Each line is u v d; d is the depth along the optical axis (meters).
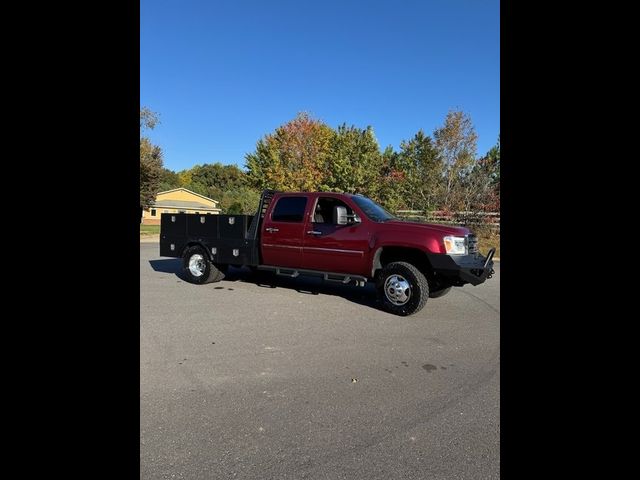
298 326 5.17
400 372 3.66
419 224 5.98
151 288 7.81
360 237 6.21
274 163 32.34
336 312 5.96
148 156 32.81
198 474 2.12
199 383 3.33
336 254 6.43
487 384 3.41
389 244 5.91
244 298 6.93
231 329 4.98
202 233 8.05
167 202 51.03
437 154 23.36
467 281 5.64
